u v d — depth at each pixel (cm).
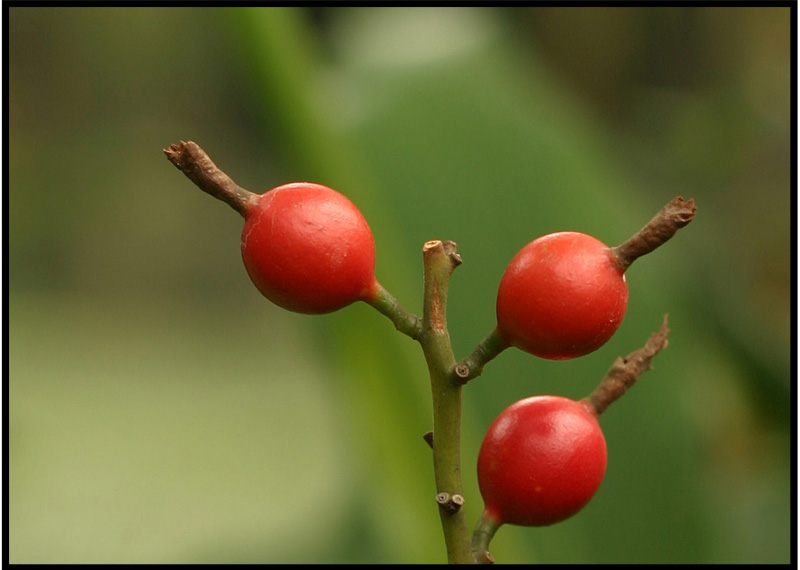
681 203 34
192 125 109
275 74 40
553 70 81
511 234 42
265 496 57
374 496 41
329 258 34
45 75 109
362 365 41
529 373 42
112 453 63
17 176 107
